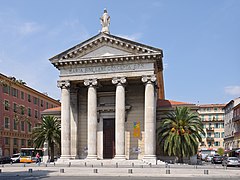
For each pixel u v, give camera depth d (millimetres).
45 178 25906
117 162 40000
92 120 42906
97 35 43844
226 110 98188
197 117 43031
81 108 47750
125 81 42250
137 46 42000
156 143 45250
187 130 41812
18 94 72375
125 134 45188
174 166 37281
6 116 66312
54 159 50188
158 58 42250
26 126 75500
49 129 47344
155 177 26312
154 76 41375
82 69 44125
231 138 87000
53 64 45094
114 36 43250
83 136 47031
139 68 42000
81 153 46531
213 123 120125
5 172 32344
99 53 43812
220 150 100875
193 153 41562
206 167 37844
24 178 26234
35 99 81125
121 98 42125
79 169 33531
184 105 47500
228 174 28250
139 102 45688
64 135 43531
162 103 49312
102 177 26422
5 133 65625
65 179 24672
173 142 41375
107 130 46750
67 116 43969
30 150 64375
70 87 45688
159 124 46594
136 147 44469
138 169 32688
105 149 46406
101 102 47500
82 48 44094
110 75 42875
